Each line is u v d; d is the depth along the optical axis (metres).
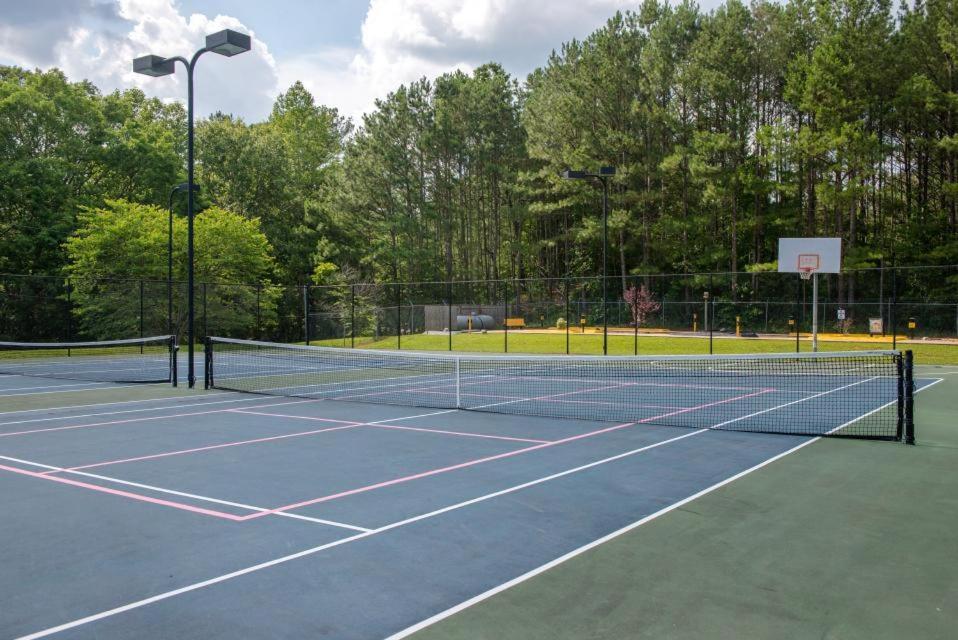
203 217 43.38
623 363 27.92
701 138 46.16
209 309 39.91
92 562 6.04
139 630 4.74
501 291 62.19
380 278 60.88
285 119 77.25
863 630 4.69
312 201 62.44
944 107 42.59
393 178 57.69
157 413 14.83
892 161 49.94
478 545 6.40
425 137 56.88
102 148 49.91
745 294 50.25
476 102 58.44
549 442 11.42
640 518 7.22
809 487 8.48
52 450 10.82
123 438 11.84
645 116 49.50
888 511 7.48
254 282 46.09
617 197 51.00
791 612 4.96
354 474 9.20
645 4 52.34
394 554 6.18
